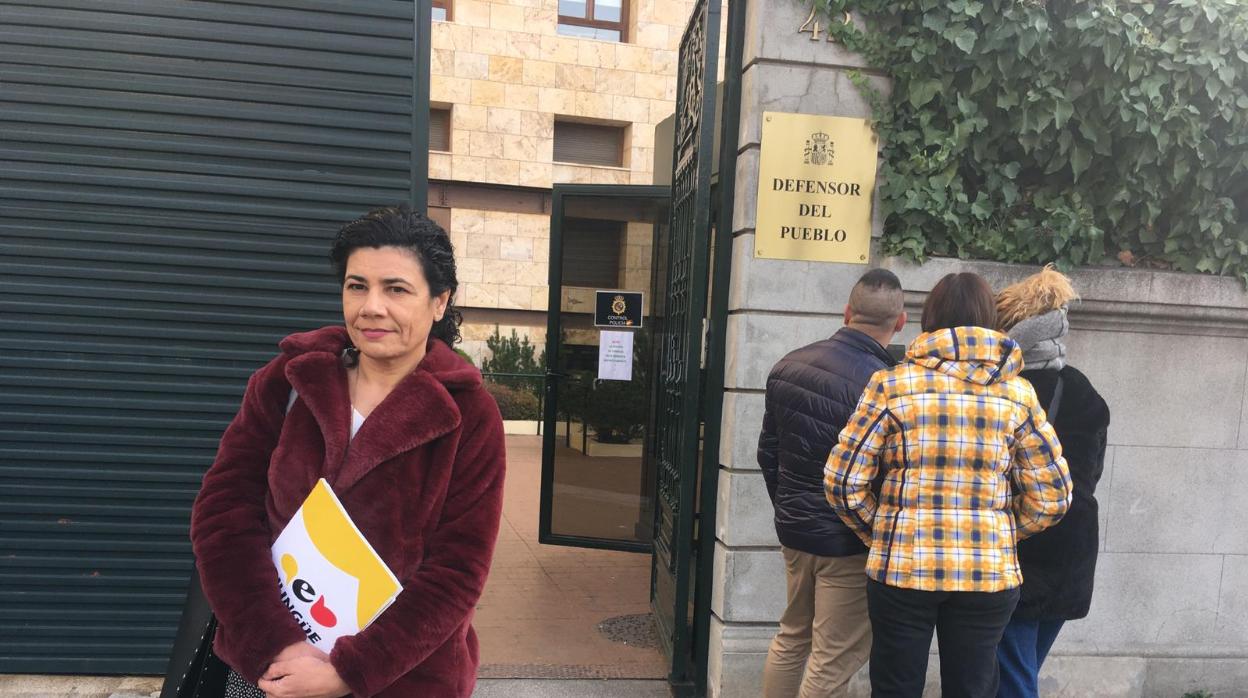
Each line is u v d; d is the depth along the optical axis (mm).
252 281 3131
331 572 1332
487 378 13406
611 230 5160
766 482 2715
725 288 3250
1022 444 2131
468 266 15289
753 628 3166
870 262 3172
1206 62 3061
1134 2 3098
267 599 1347
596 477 5230
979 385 2133
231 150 3062
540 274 15594
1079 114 3154
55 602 3102
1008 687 2426
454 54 14703
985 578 2086
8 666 3080
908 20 3131
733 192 3242
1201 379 3340
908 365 2209
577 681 3430
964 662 2145
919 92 3090
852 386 2471
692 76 3604
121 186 3029
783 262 3115
